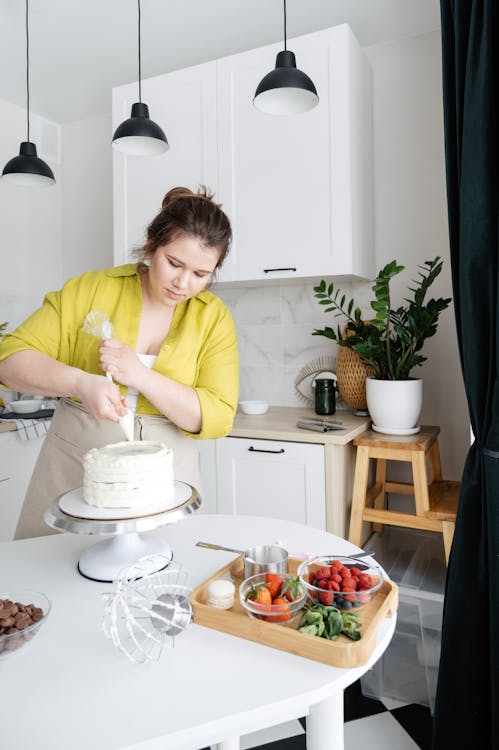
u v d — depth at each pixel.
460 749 1.30
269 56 2.14
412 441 1.82
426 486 1.77
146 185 2.43
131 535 0.95
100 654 0.68
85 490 0.87
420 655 1.61
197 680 0.62
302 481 1.96
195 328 1.26
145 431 1.21
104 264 3.17
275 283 2.47
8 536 2.38
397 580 1.75
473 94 1.31
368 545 2.06
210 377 1.25
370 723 1.51
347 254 2.04
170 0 2.07
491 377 1.29
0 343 1.17
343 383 2.25
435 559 1.93
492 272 1.29
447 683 1.33
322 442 1.90
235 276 2.25
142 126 1.69
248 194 2.21
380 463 2.21
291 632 0.68
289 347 2.58
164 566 0.89
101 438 1.23
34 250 3.13
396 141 2.32
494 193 1.30
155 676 0.63
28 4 2.09
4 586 0.85
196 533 1.09
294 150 2.12
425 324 1.87
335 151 2.04
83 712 0.57
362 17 2.18
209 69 2.27
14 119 3.00
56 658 0.67
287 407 2.59
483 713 1.29
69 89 2.82
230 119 2.23
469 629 1.31
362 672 0.65
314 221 2.09
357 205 2.13
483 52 1.28
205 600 0.79
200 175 2.31
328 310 2.07
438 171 2.25
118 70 2.63
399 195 2.32
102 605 0.79
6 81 2.73
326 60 2.05
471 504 1.34
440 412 2.24
